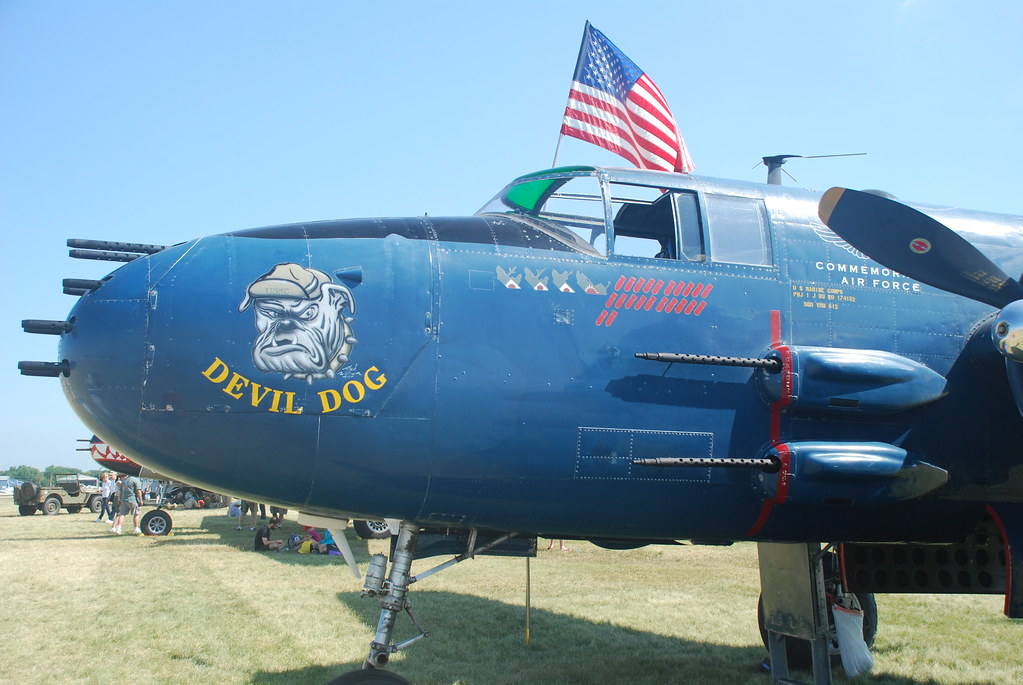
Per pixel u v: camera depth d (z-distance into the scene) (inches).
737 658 293.3
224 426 171.0
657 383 186.4
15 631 316.8
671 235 217.8
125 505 775.1
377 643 189.0
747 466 184.5
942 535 214.1
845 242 210.4
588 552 615.5
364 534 668.7
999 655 303.0
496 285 183.6
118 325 173.8
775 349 192.9
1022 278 191.0
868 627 300.7
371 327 175.3
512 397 178.1
